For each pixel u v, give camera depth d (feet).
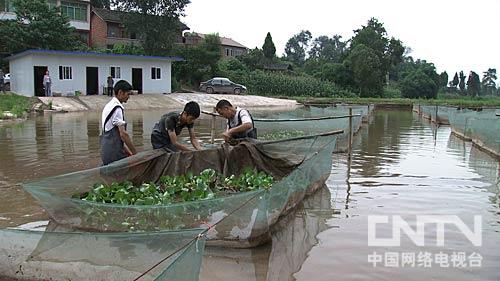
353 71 167.22
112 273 13.78
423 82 177.78
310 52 295.48
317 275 15.20
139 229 17.26
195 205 16.74
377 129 63.77
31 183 18.93
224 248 17.29
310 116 61.05
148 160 22.65
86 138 45.62
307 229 19.72
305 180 23.50
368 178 29.86
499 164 35.68
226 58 178.81
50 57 94.17
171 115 23.31
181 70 138.41
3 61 109.19
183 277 10.50
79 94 95.04
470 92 230.89
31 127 54.90
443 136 55.31
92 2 161.58
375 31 183.11
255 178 22.82
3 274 14.90
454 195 25.63
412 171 32.42
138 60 108.88
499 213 22.27
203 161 24.06
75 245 13.97
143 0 125.59
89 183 20.58
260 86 146.41
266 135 41.45
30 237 14.34
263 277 15.01
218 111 25.05
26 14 109.60
